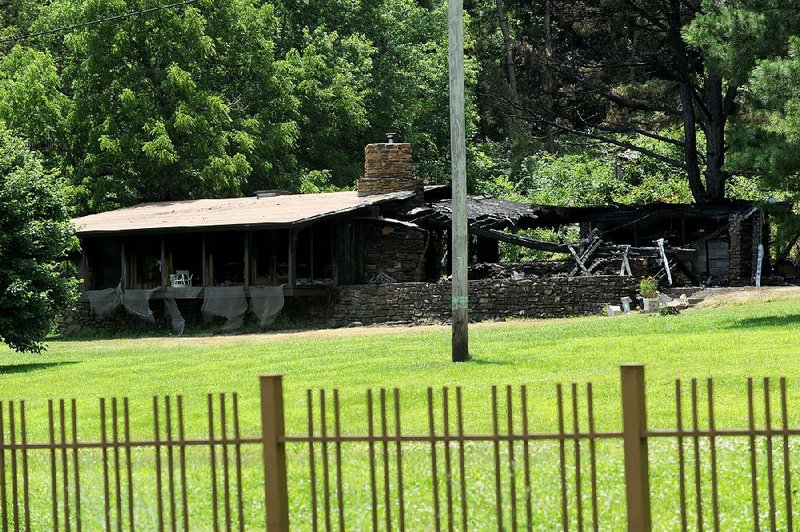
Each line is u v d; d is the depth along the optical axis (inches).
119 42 3563.0
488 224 3196.4
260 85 3991.1
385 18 4662.9
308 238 2896.2
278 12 4503.0
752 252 3289.9
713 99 3555.6
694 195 3634.4
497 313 2650.1
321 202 3002.0
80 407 1521.9
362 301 2731.3
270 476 617.6
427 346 1995.6
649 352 1685.5
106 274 3024.1
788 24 2117.4
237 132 3703.3
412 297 2684.5
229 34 3900.1
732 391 1317.7
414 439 604.7
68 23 3710.6
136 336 2869.1
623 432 583.5
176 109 3582.7
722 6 2240.4
